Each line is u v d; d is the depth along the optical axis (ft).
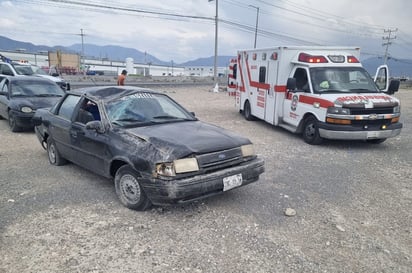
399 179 19.31
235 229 12.71
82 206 14.43
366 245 11.92
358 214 14.47
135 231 12.37
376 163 22.68
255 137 30.86
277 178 18.86
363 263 10.80
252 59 38.63
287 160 22.89
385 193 17.03
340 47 32.53
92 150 15.93
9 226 12.55
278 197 16.03
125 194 14.37
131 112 16.30
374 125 25.53
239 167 14.12
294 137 31.27
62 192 15.98
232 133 16.01
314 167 21.35
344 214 14.42
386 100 25.75
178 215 13.76
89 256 10.74
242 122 39.68
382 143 29.22
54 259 10.54
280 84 32.42
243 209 14.53
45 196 15.48
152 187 12.72
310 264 10.63
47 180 17.66
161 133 14.53
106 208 14.28
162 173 12.57
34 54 258.98
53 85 34.76
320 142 27.55
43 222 12.92
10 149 24.27
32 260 10.46
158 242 11.68
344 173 20.25
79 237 11.87
